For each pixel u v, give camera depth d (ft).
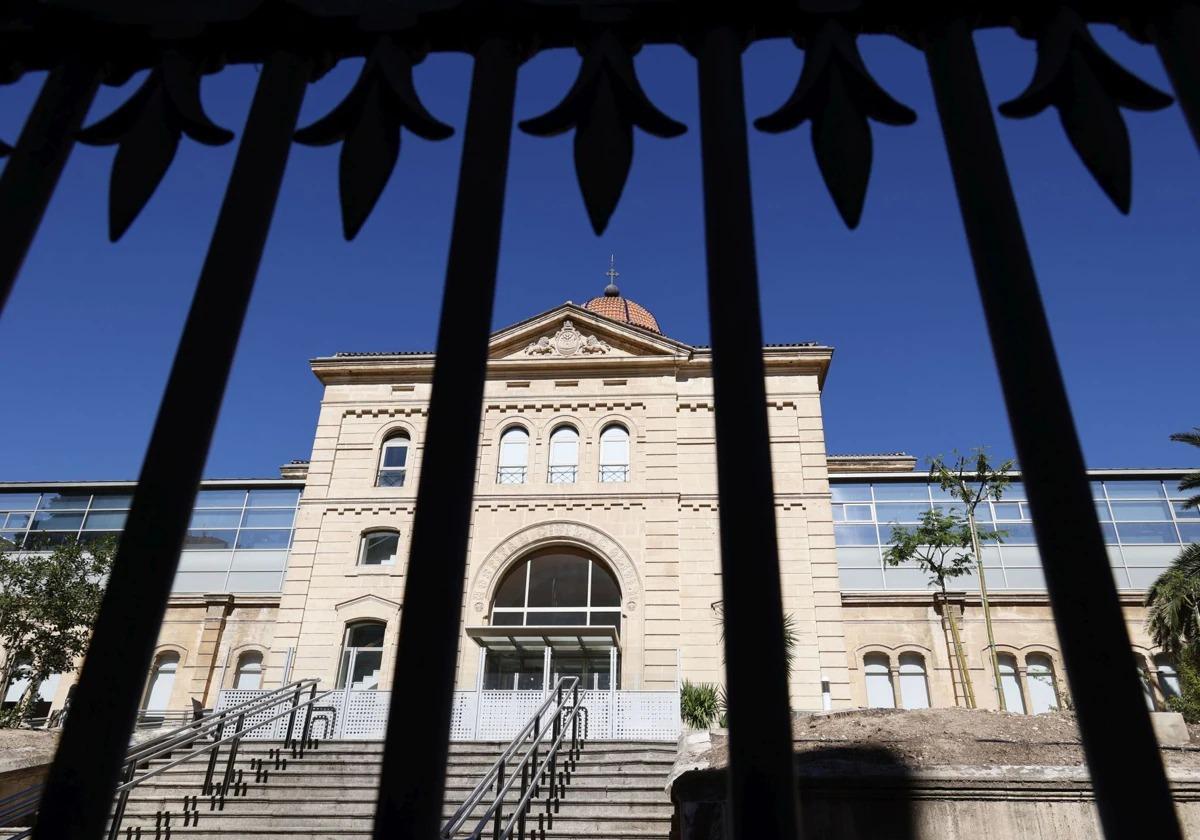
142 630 6.13
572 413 90.07
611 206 7.50
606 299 132.46
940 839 17.80
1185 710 77.20
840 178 7.44
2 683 80.89
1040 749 20.25
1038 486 6.25
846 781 18.39
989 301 6.95
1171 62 7.64
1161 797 5.31
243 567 103.81
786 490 85.66
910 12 8.13
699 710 66.03
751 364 6.89
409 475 88.99
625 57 7.95
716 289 7.27
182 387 6.88
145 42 8.33
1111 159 7.28
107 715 5.87
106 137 8.13
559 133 8.00
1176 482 101.04
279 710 60.39
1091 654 5.71
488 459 88.33
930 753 19.99
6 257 7.43
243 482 109.19
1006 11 8.07
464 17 8.32
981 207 7.23
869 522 103.91
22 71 8.53
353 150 7.80
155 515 6.44
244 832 34.63
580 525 83.76
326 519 86.69
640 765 41.45
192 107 8.04
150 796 39.68
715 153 7.79
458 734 57.06
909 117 7.60
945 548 87.35
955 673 90.27
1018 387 6.55
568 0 8.05
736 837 5.58
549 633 72.38
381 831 5.57
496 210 7.73
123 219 7.61
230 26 8.20
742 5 8.13
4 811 28.96
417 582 6.27
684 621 79.61
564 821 34.78
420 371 93.86
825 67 7.66
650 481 85.61
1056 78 7.50
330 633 81.25
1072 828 17.78
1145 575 95.25
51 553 90.07
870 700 90.84
